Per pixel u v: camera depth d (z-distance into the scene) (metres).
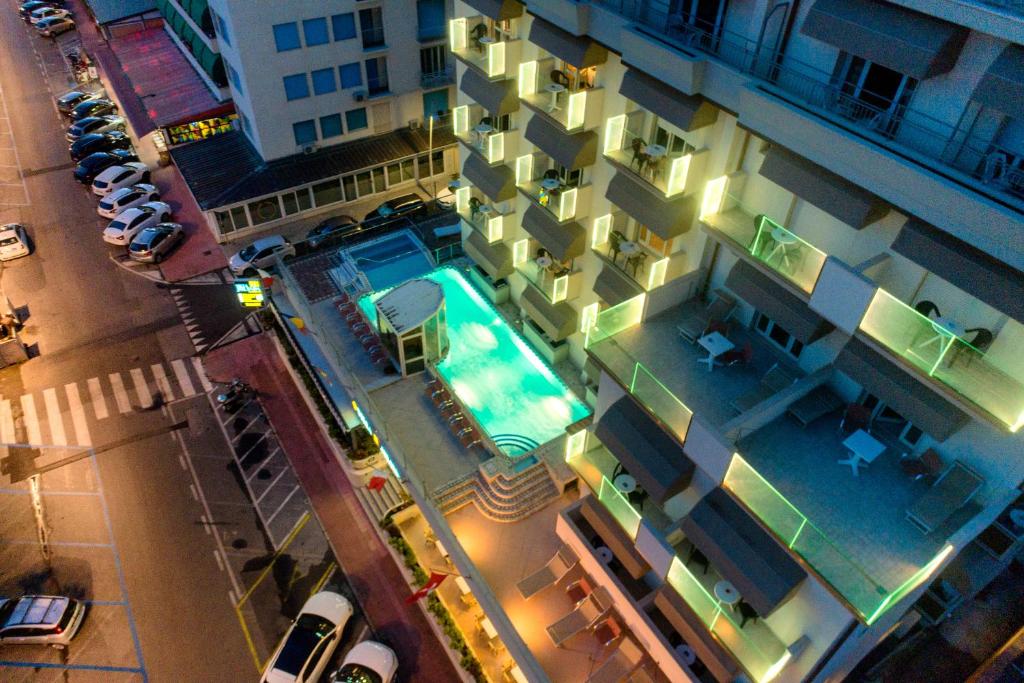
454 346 34.00
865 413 18.16
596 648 24.52
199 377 38.59
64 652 27.75
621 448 20.59
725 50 18.59
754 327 21.52
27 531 31.62
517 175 29.12
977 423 15.73
